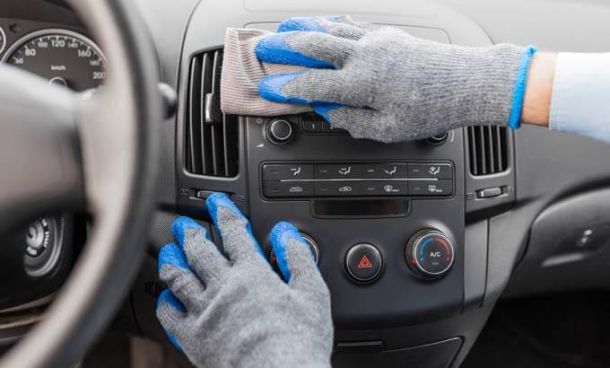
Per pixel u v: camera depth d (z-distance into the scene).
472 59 0.78
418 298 0.88
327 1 0.95
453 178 0.88
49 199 0.59
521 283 1.08
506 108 0.76
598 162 0.96
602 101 0.75
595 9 1.05
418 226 0.88
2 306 0.78
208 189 0.86
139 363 1.30
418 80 0.77
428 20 0.96
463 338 0.99
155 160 0.55
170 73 0.88
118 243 0.54
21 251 0.70
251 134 0.85
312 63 0.80
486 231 0.94
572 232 1.00
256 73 0.83
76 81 0.89
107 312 0.54
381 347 0.94
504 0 1.04
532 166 0.95
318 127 0.85
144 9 0.89
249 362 0.67
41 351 0.51
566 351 1.39
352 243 0.86
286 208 0.85
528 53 0.77
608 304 1.35
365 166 0.86
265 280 0.75
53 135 0.57
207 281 0.78
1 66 0.58
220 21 0.90
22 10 0.85
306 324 0.72
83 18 0.57
